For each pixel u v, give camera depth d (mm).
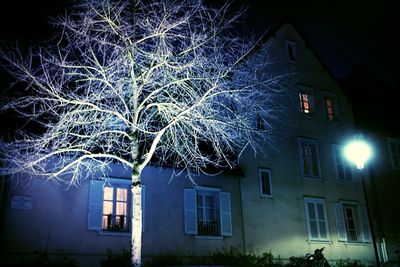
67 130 12641
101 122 13188
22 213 14305
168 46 13180
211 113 13578
